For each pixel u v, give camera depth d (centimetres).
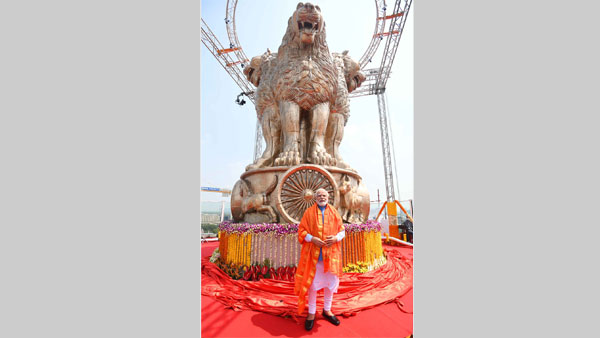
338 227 317
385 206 1179
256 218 525
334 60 679
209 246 875
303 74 581
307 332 291
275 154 618
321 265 305
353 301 362
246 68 729
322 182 507
